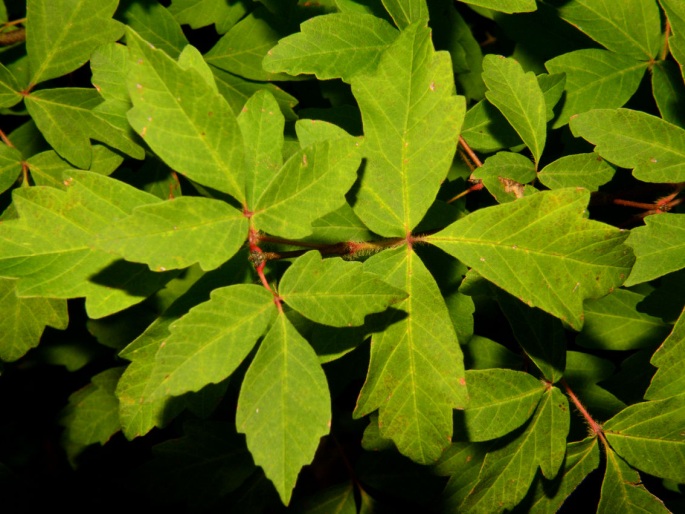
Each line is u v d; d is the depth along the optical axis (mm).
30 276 329
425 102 340
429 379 335
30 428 546
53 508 538
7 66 404
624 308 411
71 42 380
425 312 337
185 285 448
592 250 333
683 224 362
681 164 368
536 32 423
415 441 337
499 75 379
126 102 364
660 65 400
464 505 364
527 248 334
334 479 488
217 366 315
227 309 320
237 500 462
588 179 379
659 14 399
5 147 388
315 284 325
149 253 311
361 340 337
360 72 380
